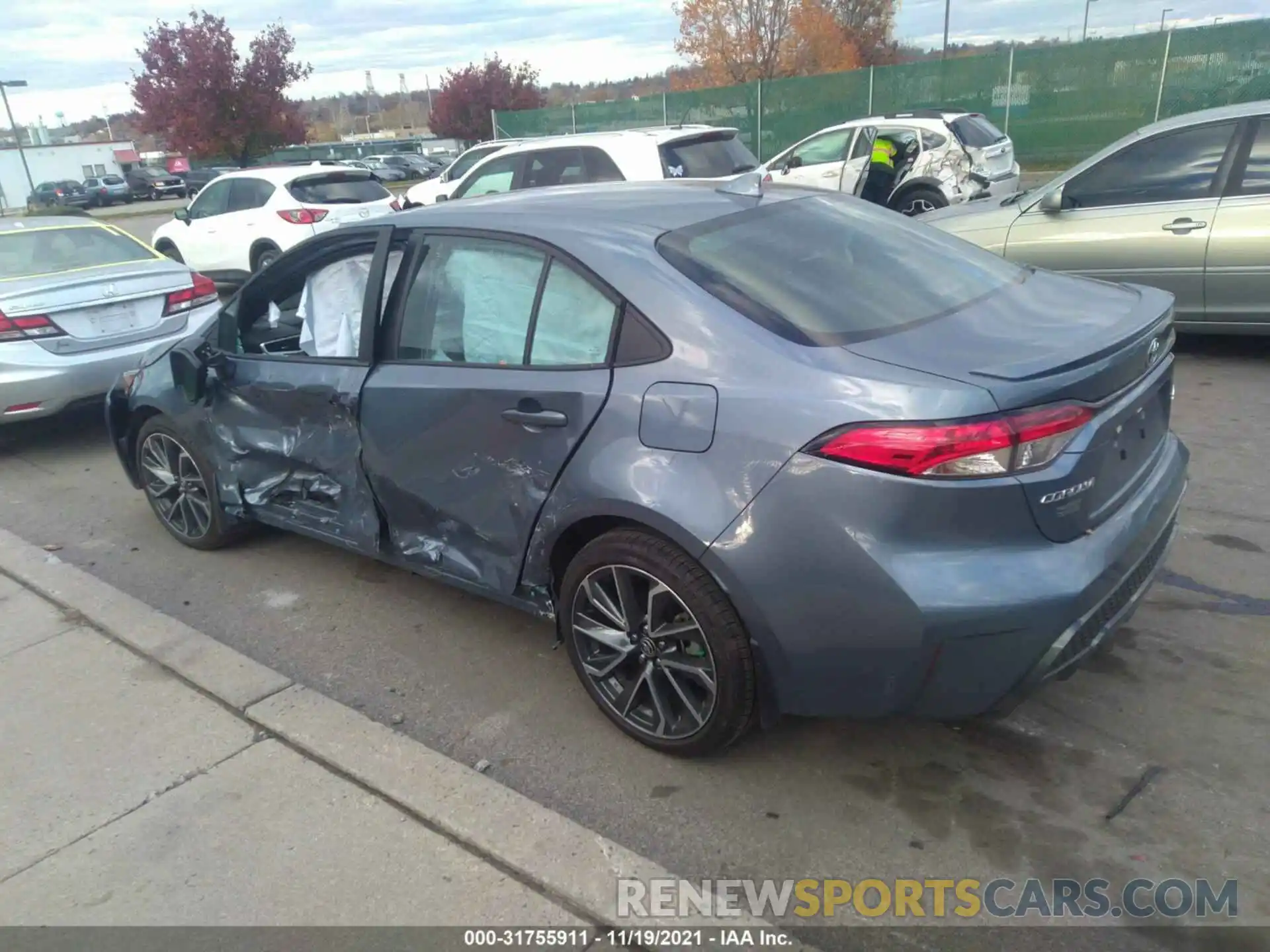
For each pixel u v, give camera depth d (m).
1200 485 4.96
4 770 3.24
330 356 3.97
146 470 5.09
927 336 2.81
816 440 2.58
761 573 2.68
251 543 5.14
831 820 2.87
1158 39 18.80
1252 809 2.79
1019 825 2.79
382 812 2.94
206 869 2.75
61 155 61.44
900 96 21.70
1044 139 20.47
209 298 7.36
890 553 2.52
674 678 3.04
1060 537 2.59
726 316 2.85
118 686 3.71
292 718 3.39
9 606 4.43
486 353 3.38
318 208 12.02
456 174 12.56
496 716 3.48
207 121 37.12
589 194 3.76
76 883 2.73
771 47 35.94
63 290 6.46
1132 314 3.05
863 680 2.66
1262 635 3.63
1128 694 3.33
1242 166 6.45
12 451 7.09
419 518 3.70
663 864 2.74
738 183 3.70
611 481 2.93
